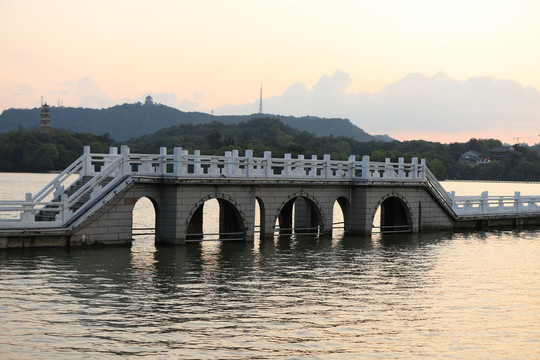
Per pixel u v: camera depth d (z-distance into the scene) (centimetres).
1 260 3597
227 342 2369
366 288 3325
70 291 3005
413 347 2388
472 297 3195
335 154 17950
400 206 5881
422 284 3472
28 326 2469
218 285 3278
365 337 2484
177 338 2394
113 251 4059
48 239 3925
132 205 4234
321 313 2797
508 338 2530
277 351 2294
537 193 15800
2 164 18875
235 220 4944
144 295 3003
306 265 3938
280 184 4862
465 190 17288
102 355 2195
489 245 5138
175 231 4331
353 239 5225
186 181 4306
